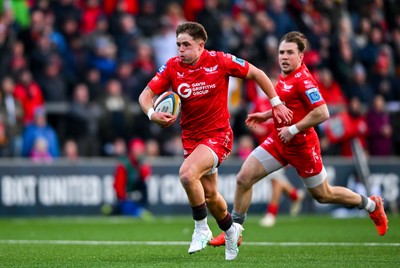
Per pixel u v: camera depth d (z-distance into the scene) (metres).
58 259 28.48
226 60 27.86
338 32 70.19
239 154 58.59
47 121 59.31
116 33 63.34
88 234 41.41
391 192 59.94
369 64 69.81
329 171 58.88
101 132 57.84
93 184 55.34
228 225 27.73
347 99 66.25
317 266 25.50
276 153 31.16
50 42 59.38
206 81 27.69
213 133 27.84
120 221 51.59
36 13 60.50
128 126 58.81
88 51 61.31
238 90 61.41
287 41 30.81
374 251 31.22
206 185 27.78
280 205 58.44
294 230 43.66
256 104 43.75
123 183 53.62
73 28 61.75
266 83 28.28
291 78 30.84
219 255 29.92
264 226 46.66
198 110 27.81
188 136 28.23
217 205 27.73
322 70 63.84
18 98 55.75
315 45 67.19
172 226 47.19
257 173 31.16
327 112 30.45
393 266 25.48
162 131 60.12
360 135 61.47
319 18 69.75
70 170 54.97
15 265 26.41
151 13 66.75
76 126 57.12
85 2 65.94
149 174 54.78
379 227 33.03
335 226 46.62
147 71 61.47
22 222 50.22
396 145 65.56
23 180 54.09
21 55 58.72
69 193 54.91
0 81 56.72
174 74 27.92
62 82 59.38
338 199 32.16
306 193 58.94
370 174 59.66
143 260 27.88
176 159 57.53
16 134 55.56
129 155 53.81
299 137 30.80
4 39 58.12
